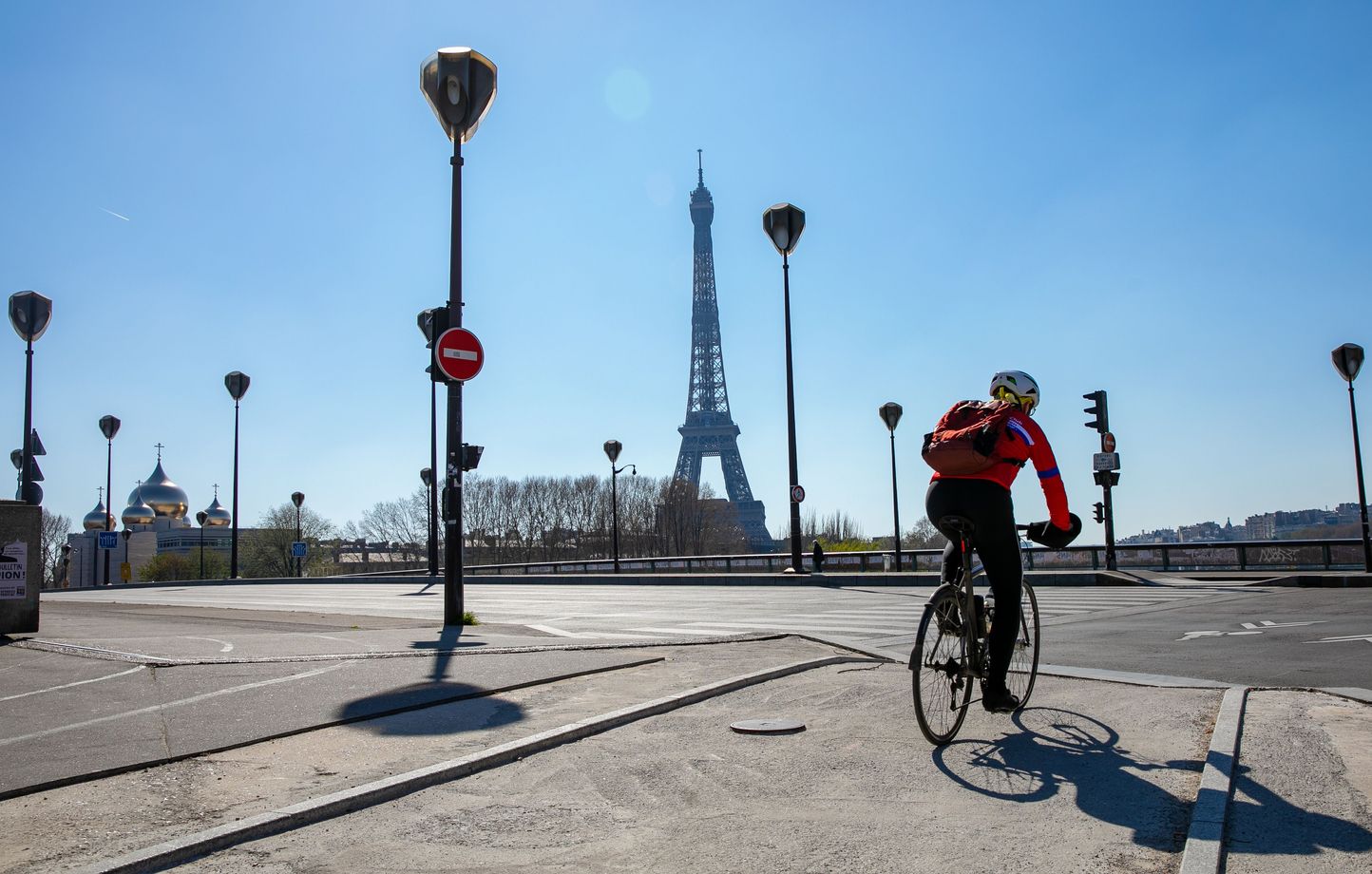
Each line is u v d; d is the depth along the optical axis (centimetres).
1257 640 1072
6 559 1112
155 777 515
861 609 1669
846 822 438
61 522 11481
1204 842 389
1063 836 411
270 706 677
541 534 11644
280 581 4169
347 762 545
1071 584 2328
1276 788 462
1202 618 1360
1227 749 523
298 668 832
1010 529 577
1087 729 602
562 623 1441
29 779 498
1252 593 1911
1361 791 453
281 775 520
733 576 2794
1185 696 696
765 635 1107
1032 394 598
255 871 392
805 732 612
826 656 928
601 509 11738
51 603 2284
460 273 1348
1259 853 383
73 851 405
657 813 458
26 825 440
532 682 774
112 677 786
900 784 493
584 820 450
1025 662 666
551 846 418
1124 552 2888
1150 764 516
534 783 511
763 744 582
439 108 1343
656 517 11256
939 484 591
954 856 392
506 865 396
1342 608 1481
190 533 12512
